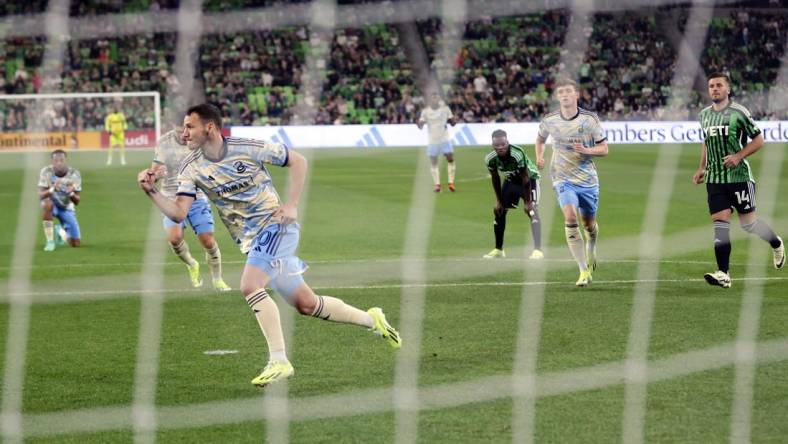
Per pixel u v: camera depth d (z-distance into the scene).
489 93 111.00
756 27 92.19
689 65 100.25
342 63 111.31
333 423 19.00
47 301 32.75
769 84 92.88
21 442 18.09
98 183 81.62
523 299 31.80
